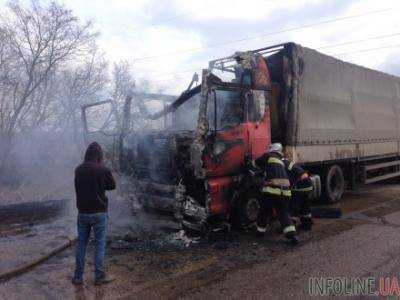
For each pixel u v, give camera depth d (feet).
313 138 28.58
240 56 24.22
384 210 29.63
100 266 16.28
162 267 17.92
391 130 41.32
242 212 23.54
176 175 22.71
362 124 35.47
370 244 20.61
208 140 21.53
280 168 21.94
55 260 19.17
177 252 20.03
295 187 23.95
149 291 15.39
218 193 22.18
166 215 23.82
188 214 22.22
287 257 19.03
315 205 32.07
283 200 21.52
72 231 24.06
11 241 21.98
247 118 23.79
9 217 28.07
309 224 23.97
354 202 33.37
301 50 27.45
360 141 35.06
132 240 21.94
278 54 27.35
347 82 33.47
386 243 20.71
